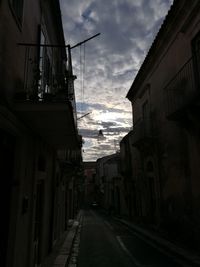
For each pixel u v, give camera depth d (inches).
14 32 195.3
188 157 376.8
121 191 1045.2
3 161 188.4
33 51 257.0
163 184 489.1
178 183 414.3
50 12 337.7
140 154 644.7
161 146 498.6
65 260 306.3
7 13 180.1
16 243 192.5
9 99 185.0
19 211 200.1
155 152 523.2
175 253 343.9
